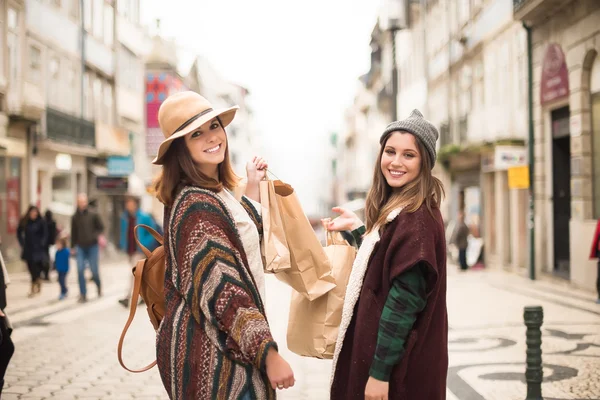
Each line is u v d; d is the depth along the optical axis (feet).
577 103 44.29
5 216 64.08
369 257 9.03
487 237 72.18
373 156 171.01
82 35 84.89
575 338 26.37
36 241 43.86
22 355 24.14
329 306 10.20
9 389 19.16
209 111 8.57
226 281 7.68
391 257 8.64
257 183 10.09
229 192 8.96
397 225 8.80
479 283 50.65
